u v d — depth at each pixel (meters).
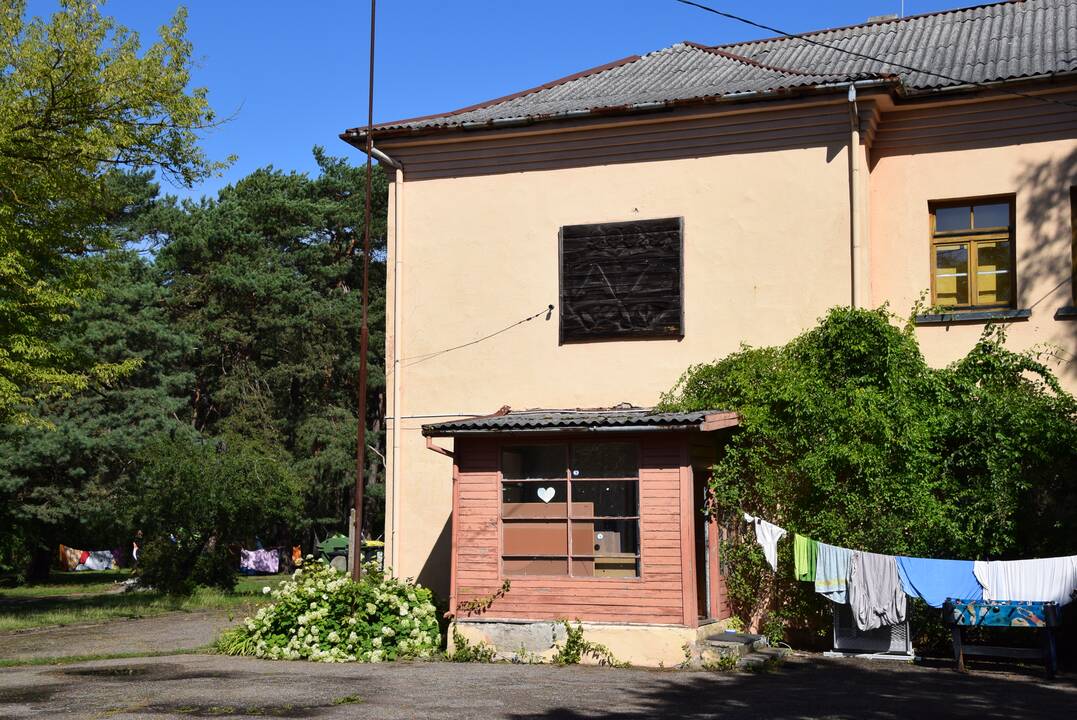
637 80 17.98
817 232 15.08
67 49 19.81
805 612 14.02
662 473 13.34
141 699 10.17
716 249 15.58
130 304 41.72
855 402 13.84
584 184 16.38
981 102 14.91
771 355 14.79
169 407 40.97
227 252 49.81
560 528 13.80
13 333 20.08
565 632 13.35
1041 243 14.55
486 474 14.18
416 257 17.16
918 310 14.89
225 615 23.05
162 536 29.75
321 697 10.24
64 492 37.06
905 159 15.31
